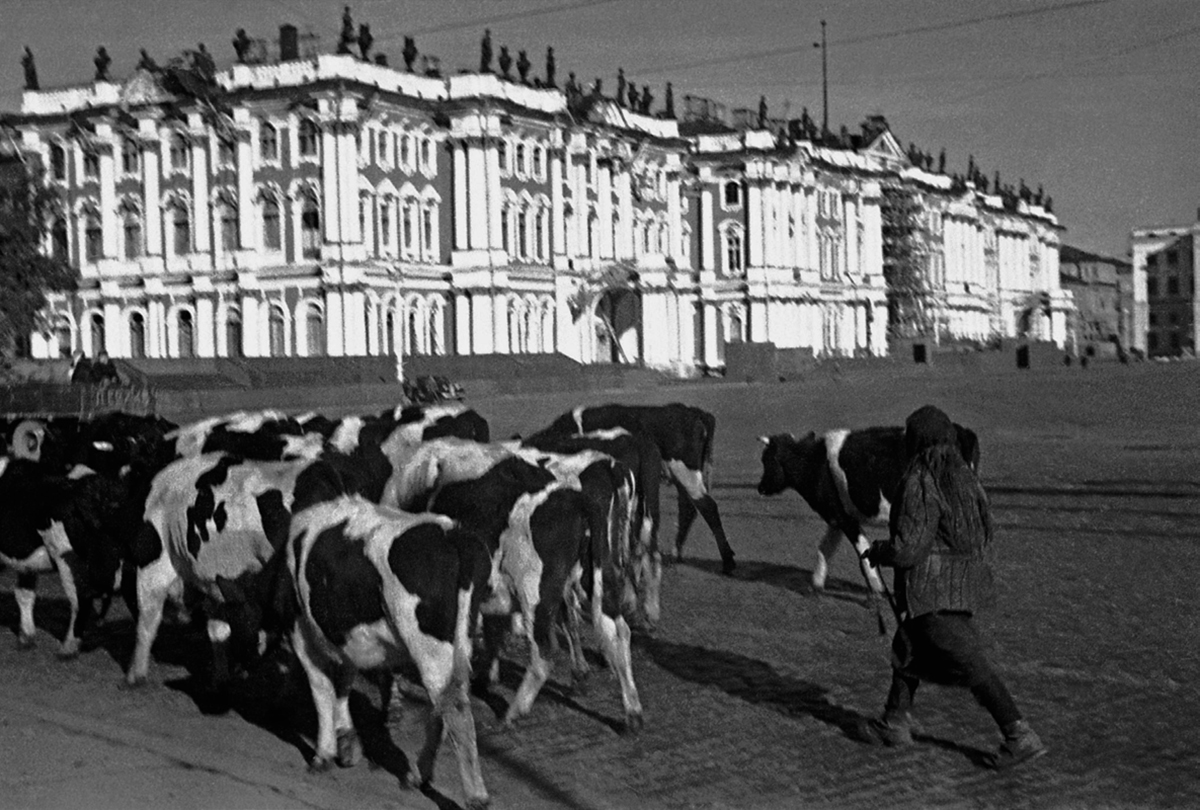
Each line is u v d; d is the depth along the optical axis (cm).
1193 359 15275
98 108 9044
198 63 8581
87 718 1486
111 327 9200
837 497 1927
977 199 17138
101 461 1997
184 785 1241
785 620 1894
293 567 1276
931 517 1252
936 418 1279
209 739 1423
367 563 1212
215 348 8856
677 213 11325
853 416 5862
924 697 1491
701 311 12206
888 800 1195
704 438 2242
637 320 10762
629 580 1820
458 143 9012
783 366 10331
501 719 1462
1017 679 1530
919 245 14875
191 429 2020
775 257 12081
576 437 1834
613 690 1559
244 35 8656
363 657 1245
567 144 9862
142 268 9050
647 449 1845
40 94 9381
